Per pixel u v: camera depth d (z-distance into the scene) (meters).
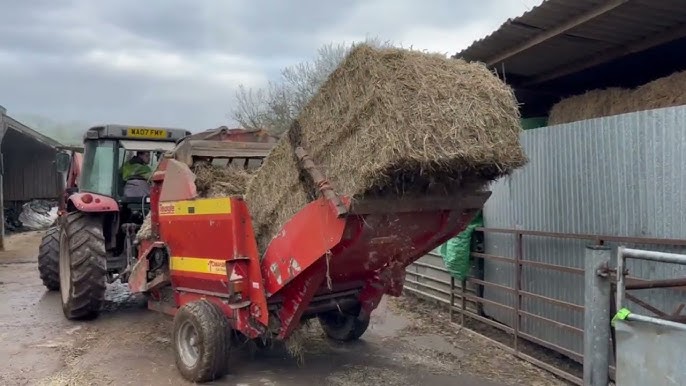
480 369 5.10
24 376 4.80
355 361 5.30
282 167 4.41
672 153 4.02
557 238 5.17
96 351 5.52
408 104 3.50
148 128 7.44
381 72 3.64
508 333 6.08
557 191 5.22
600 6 4.71
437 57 3.89
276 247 4.32
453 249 6.39
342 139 3.84
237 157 5.54
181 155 5.39
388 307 7.43
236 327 4.57
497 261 6.16
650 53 6.01
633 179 4.36
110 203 6.68
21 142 19.62
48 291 8.62
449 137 3.45
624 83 6.91
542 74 6.90
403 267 4.80
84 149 7.59
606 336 2.77
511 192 5.92
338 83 3.96
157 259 5.59
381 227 3.95
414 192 3.86
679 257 2.41
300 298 4.34
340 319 5.75
